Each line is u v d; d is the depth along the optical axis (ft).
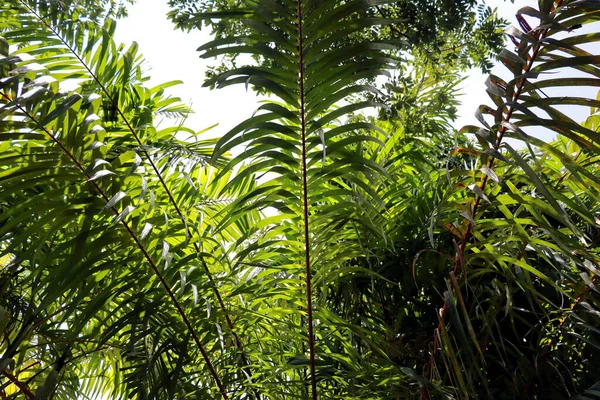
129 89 5.54
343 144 4.04
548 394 4.74
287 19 3.91
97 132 4.25
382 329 4.89
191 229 5.29
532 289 4.09
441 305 5.10
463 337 3.49
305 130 4.09
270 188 4.33
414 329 5.14
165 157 5.15
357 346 5.51
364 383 4.77
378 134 6.12
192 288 4.35
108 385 6.59
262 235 5.18
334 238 4.45
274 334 5.09
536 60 3.38
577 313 4.53
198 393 4.73
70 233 4.85
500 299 4.53
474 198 3.84
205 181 5.88
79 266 4.30
